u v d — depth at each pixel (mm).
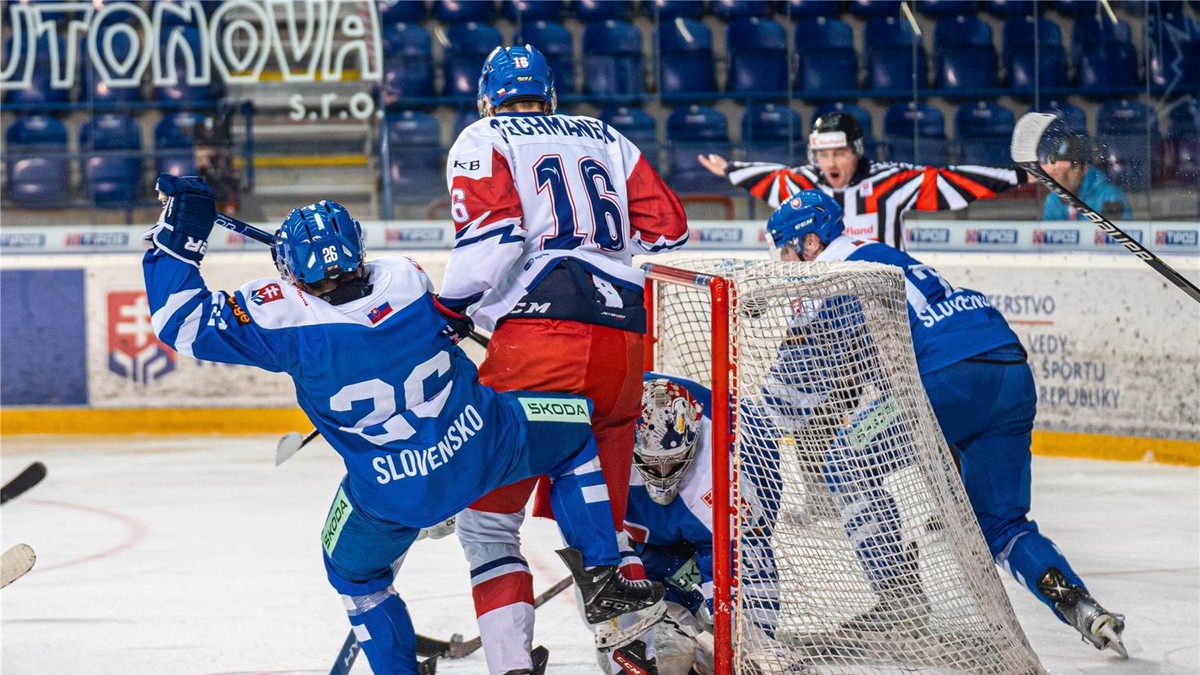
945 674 8312
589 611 7340
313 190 22062
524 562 7637
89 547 13688
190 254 7027
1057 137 18500
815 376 8203
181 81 22094
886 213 14320
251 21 21938
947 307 9523
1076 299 18094
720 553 7684
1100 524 13719
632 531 8578
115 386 21641
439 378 7137
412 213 22078
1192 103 17734
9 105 22438
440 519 7203
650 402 7992
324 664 9438
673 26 22250
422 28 22156
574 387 7582
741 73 22172
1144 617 10195
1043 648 9445
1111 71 18656
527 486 7676
